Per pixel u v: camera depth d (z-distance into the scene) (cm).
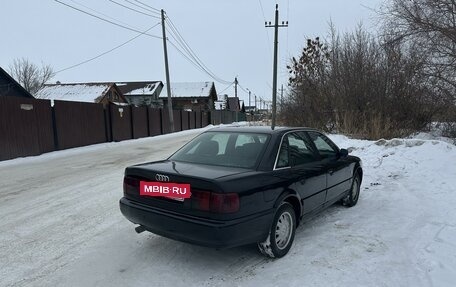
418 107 1496
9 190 751
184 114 3578
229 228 333
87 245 439
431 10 1112
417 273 350
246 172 374
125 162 1175
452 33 1060
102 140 1977
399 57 1465
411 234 449
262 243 381
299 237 452
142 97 5372
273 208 378
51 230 493
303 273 356
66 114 1653
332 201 521
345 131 1603
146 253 412
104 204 627
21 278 355
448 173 739
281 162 413
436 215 514
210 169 385
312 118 1872
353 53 1692
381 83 1567
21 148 1362
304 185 435
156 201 381
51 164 1155
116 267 378
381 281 337
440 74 1195
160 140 2186
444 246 407
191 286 337
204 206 341
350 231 468
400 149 1012
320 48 1942
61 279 353
